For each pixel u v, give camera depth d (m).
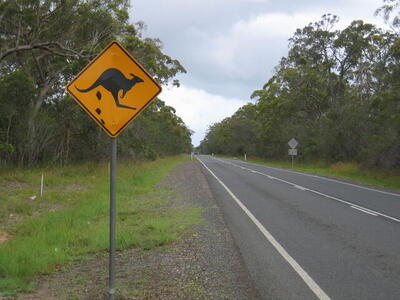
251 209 11.70
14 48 19.12
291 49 47.69
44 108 25.39
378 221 9.92
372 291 5.02
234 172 29.73
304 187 18.61
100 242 7.35
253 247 7.19
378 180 23.58
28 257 6.20
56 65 23.30
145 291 4.91
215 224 9.31
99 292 4.90
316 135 46.19
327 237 8.07
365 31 42.31
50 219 9.56
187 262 6.18
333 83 45.38
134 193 15.18
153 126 40.94
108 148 29.84
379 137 26.92
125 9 22.34
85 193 14.62
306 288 5.11
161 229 8.49
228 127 104.00
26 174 19.30
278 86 51.50
